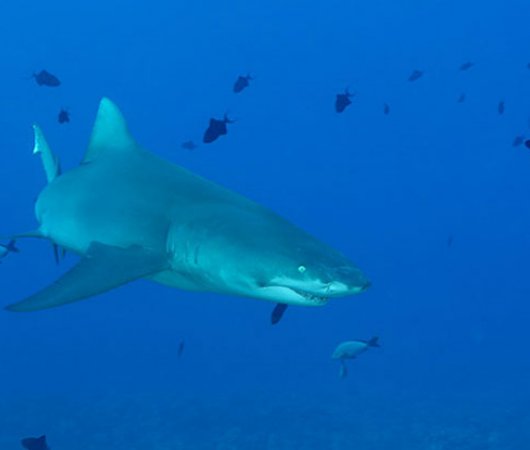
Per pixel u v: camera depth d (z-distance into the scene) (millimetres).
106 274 4387
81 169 5652
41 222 5832
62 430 20109
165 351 67688
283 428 20500
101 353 67625
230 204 4730
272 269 4113
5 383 37938
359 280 3990
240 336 83125
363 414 22688
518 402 24719
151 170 5227
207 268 4406
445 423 20984
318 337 77938
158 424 20969
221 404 24438
